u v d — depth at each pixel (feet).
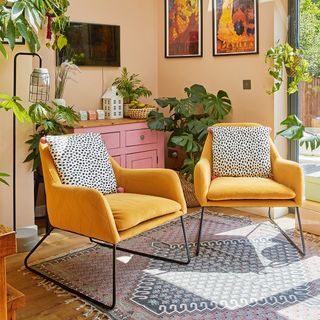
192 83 16.16
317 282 9.25
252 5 14.08
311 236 11.99
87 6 14.88
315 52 13.35
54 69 13.73
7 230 4.28
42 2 8.67
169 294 8.81
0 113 11.25
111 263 10.41
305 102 13.79
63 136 10.17
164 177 10.26
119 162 14.10
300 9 13.58
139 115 14.85
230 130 12.21
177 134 15.23
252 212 14.33
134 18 16.25
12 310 5.29
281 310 8.13
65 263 10.46
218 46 15.21
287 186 10.90
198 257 10.65
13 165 11.25
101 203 8.48
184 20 16.08
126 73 15.57
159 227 12.85
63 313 8.21
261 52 14.02
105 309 8.32
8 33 7.93
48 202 9.69
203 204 10.70
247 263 10.27
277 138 14.03
